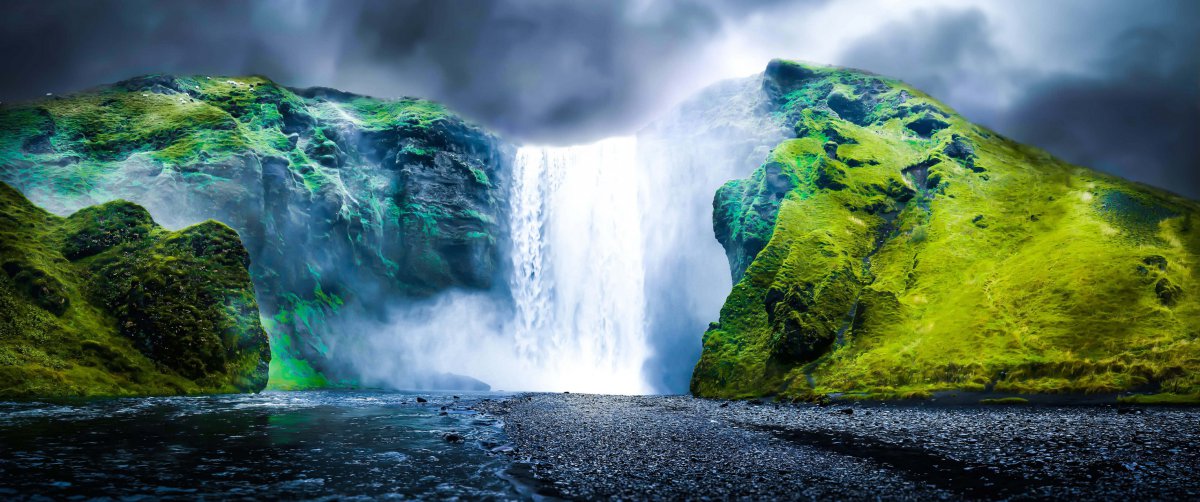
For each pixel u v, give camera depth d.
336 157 121.69
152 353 59.69
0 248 57.25
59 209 85.38
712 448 26.02
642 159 144.00
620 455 23.80
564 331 142.62
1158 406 50.97
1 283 54.91
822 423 36.94
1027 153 126.12
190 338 61.72
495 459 22.44
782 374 77.31
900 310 80.12
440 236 126.25
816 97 140.38
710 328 90.31
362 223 116.81
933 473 20.48
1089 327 67.00
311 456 22.34
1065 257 79.44
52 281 57.69
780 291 85.12
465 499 16.50
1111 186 98.31
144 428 28.34
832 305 82.50
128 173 94.31
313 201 108.69
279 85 146.50
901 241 96.19
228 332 65.62
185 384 58.62
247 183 97.06
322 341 102.56
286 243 102.75
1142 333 63.81
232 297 68.19
